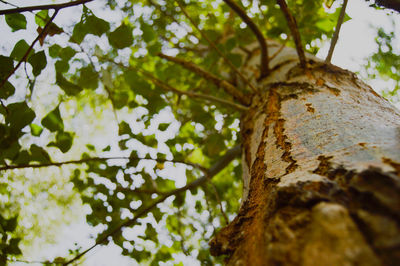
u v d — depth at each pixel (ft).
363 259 1.56
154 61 6.52
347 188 2.13
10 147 3.99
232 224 2.94
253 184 3.16
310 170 2.76
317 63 4.08
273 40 5.64
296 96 3.68
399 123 3.08
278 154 3.13
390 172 1.94
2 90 3.82
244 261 2.47
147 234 5.18
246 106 4.52
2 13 3.27
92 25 3.90
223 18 6.30
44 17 3.81
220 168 5.16
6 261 4.50
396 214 1.64
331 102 3.40
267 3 4.95
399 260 1.45
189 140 5.92
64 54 4.30
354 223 1.77
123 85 5.95
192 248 6.15
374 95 3.60
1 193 5.57
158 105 5.42
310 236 1.87
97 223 5.33
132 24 5.67
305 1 4.82
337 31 4.18
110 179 5.31
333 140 2.96
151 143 5.50
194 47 6.42
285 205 2.28
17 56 3.90
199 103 5.94
